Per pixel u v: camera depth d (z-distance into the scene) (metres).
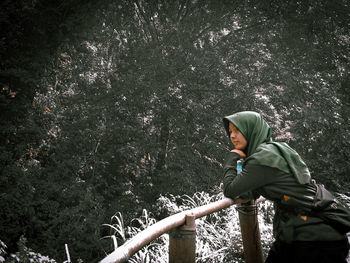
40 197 6.05
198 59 7.80
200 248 3.53
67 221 6.21
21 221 5.78
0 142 6.16
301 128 8.71
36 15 6.29
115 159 7.66
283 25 8.27
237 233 3.74
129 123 7.77
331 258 1.69
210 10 8.26
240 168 2.18
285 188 1.82
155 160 8.53
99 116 7.26
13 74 5.87
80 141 6.94
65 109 7.37
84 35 6.71
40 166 6.84
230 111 8.37
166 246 3.60
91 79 7.75
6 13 6.05
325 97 8.65
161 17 8.34
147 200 7.81
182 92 8.01
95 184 7.31
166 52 8.10
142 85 7.37
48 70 7.03
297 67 8.61
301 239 1.73
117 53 8.36
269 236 3.62
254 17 8.42
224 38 8.51
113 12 7.69
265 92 8.55
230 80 8.42
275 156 1.87
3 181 5.70
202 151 8.52
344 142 8.96
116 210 7.20
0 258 1.81
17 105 6.11
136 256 3.38
